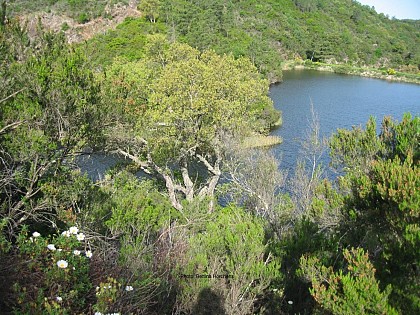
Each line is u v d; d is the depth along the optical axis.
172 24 67.38
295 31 106.88
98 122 9.59
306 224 7.85
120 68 23.33
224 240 7.75
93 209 9.25
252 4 115.81
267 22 107.31
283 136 36.47
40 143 7.84
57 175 8.70
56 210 7.84
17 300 4.14
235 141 19.31
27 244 4.83
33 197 8.41
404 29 143.62
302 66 99.50
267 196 13.66
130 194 12.98
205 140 19.64
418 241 4.84
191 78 19.38
